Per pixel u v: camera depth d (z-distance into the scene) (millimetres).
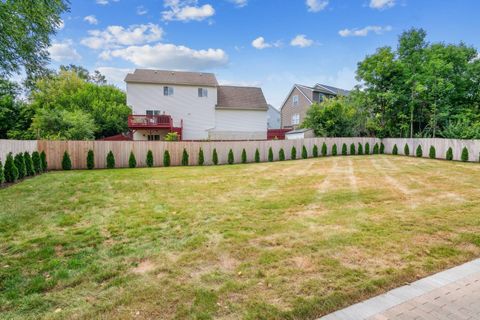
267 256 3457
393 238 3969
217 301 2510
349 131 21562
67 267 3197
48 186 8312
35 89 11828
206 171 12039
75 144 13625
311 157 19172
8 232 4398
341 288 2705
